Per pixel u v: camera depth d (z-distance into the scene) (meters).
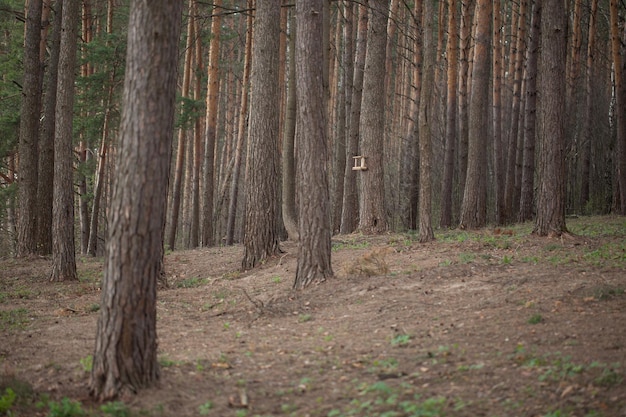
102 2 30.84
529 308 8.97
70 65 15.80
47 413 6.48
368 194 19.98
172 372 7.57
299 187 12.34
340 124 25.75
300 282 12.30
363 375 7.14
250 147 16.64
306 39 11.91
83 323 11.20
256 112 16.31
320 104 12.09
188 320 11.18
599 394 5.76
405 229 26.64
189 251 22.39
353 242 18.12
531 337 7.69
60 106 15.90
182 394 6.86
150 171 6.83
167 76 6.92
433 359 7.35
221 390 6.98
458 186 30.91
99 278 16.80
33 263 19.84
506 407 5.80
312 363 7.75
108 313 6.85
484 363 6.99
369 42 19.72
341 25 36.91
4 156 26.98
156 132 6.84
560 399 5.80
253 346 8.78
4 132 25.19
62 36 15.69
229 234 30.33
